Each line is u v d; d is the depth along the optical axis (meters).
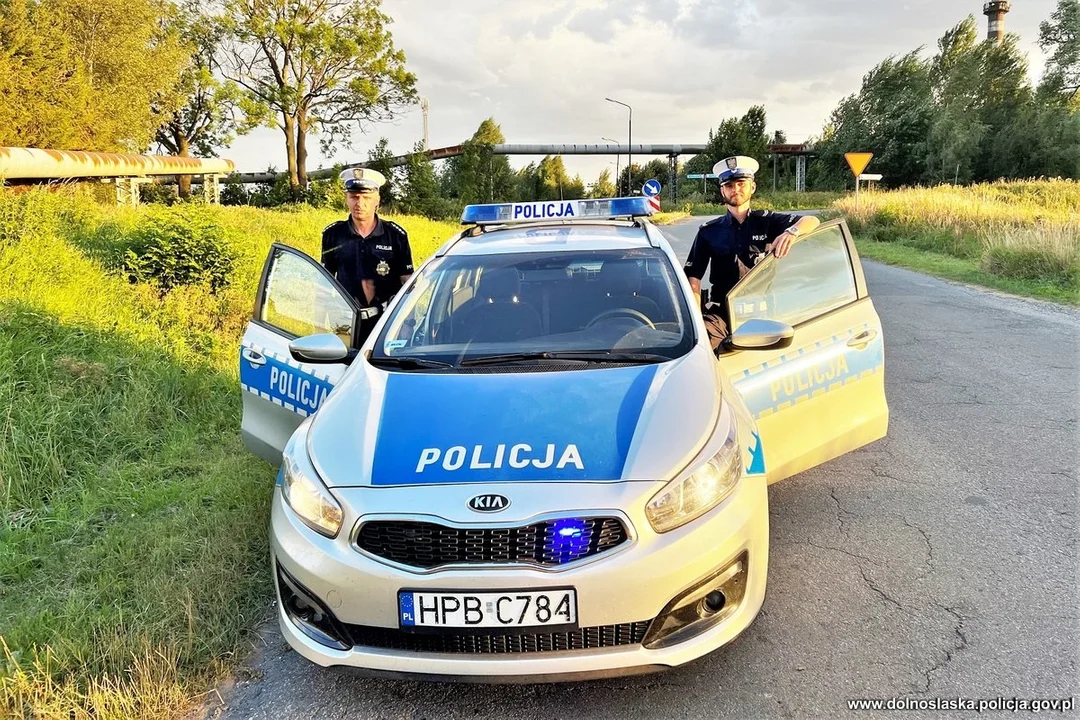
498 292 3.64
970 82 54.53
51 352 5.90
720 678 2.66
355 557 2.40
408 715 2.55
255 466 4.56
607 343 3.23
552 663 2.34
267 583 3.37
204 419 5.50
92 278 7.79
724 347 3.31
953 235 16.94
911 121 56.62
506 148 74.94
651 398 2.73
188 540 3.70
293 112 38.62
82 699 2.58
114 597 3.24
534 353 3.18
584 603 2.29
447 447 2.55
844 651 2.77
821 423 3.61
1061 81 50.25
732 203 4.59
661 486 2.39
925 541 3.56
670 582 2.33
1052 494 4.00
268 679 2.77
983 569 3.28
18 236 8.42
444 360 3.20
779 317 3.75
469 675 2.36
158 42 27.33
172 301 7.79
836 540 3.62
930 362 6.86
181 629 2.96
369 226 5.04
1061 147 48.69
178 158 25.56
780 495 4.18
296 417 3.73
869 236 19.59
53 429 4.85
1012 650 2.72
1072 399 5.60
